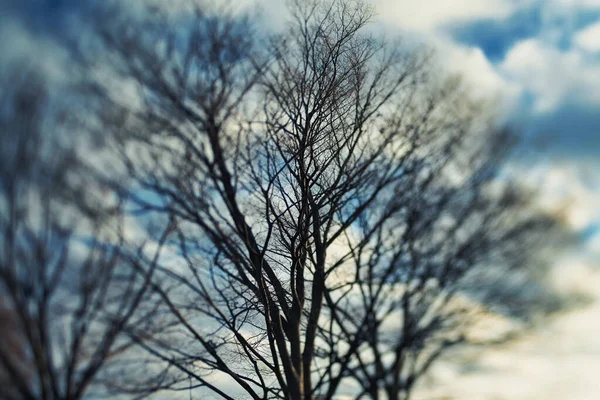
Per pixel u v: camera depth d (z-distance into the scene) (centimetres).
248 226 1546
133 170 1335
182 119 1420
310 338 1575
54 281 1177
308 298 1733
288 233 1609
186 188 1419
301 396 1458
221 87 1473
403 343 1558
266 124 1540
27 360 1145
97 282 1245
